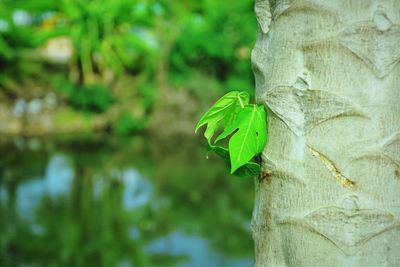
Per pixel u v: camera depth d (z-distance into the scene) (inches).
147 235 386.6
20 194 507.5
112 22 1193.4
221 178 609.9
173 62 1098.7
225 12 1081.4
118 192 528.7
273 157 51.4
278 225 51.8
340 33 47.6
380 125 48.2
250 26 1077.8
